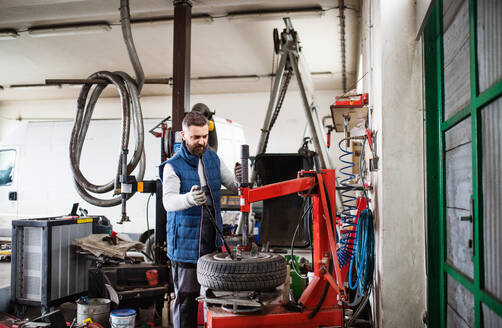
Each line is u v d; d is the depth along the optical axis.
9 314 3.34
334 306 2.32
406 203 2.48
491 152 1.43
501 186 1.34
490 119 1.43
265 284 2.06
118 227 5.95
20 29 6.72
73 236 3.75
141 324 3.41
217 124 5.66
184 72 4.80
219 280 2.05
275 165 3.61
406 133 2.50
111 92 9.95
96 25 6.39
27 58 8.00
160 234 3.81
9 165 6.42
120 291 3.39
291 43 5.26
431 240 2.32
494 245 1.41
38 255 3.53
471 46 1.58
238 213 5.43
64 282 3.62
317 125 6.23
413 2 2.52
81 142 4.89
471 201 1.62
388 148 2.50
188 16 4.96
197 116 2.49
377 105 2.74
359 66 6.51
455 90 1.92
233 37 6.89
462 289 1.84
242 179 2.27
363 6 4.66
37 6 5.71
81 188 4.80
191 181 2.56
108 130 6.00
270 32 6.70
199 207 2.56
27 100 11.08
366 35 3.98
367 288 2.81
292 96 9.54
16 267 3.57
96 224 4.09
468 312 1.74
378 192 2.71
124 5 4.91
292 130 9.49
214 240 2.59
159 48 7.33
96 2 5.57
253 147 9.71
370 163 2.91
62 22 6.45
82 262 3.83
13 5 5.36
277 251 3.72
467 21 1.70
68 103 10.82
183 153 2.60
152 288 3.47
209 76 8.83
